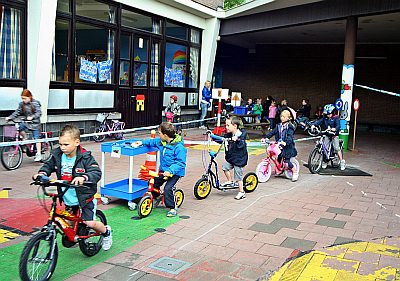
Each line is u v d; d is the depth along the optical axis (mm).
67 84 11500
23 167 8742
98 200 6656
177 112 15344
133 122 14328
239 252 4891
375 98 21828
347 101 13156
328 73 23234
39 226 5410
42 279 3883
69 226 4133
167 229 5559
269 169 8562
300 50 23750
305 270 4434
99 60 12742
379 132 21188
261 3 14453
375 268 4531
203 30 18172
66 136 3973
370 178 9305
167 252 4820
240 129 7141
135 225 5664
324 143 9820
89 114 12289
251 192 7648
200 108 18250
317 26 16641
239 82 25578
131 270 4328
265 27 15953
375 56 21609
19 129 8773
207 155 11305
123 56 13742
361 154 12945
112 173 8586
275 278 4242
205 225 5770
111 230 4988
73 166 4082
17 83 10125
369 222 6145
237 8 16656
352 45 12812
